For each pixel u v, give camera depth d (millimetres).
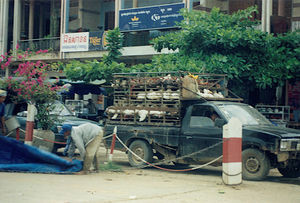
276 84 18953
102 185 8234
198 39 16406
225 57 15844
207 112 10508
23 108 14266
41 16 31359
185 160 10719
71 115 15000
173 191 7855
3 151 9656
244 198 7449
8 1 30062
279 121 17078
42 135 12305
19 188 7430
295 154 9688
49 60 28453
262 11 20328
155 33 24031
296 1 20266
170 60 16906
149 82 11594
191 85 10922
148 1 27219
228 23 17219
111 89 19750
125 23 24547
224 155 8781
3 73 26953
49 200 6570
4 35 29750
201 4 23234
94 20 29734
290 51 16969
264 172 9453
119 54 18875
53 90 12820
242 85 17359
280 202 7238
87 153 9828
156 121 11359
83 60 27078
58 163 9812
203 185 8711
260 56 16516
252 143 9570
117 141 11914
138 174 10359
